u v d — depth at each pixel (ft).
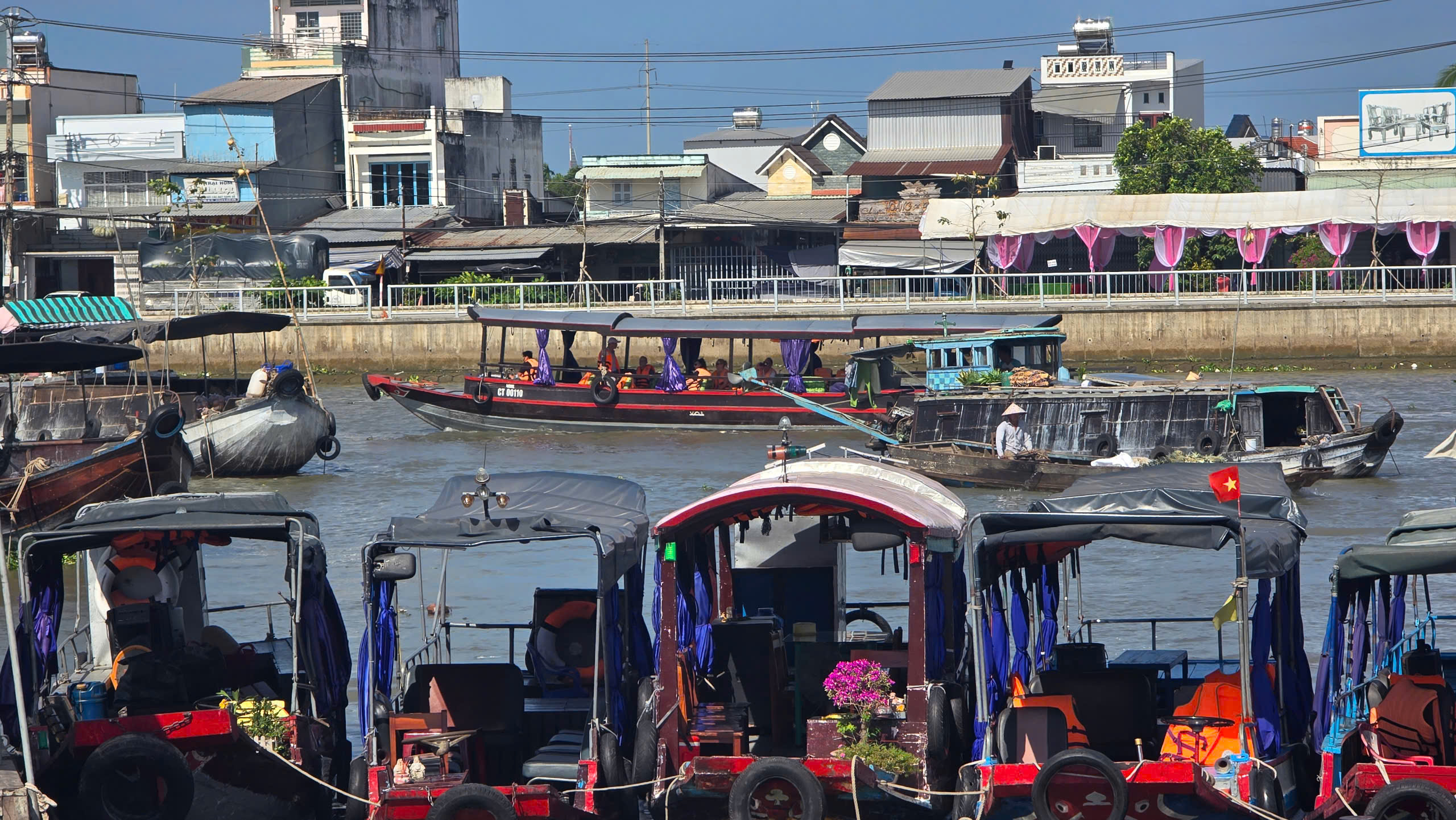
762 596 85.40
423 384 248.52
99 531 69.15
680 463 196.24
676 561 69.77
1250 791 62.75
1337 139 396.57
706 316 308.40
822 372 235.61
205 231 355.97
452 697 70.95
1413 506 153.79
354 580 122.93
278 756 66.33
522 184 432.66
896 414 202.08
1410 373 279.90
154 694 70.59
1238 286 315.99
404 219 352.69
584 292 318.45
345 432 242.37
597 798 66.08
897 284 318.45
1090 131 411.95
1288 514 71.36
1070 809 62.34
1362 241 332.80
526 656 83.87
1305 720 72.33
